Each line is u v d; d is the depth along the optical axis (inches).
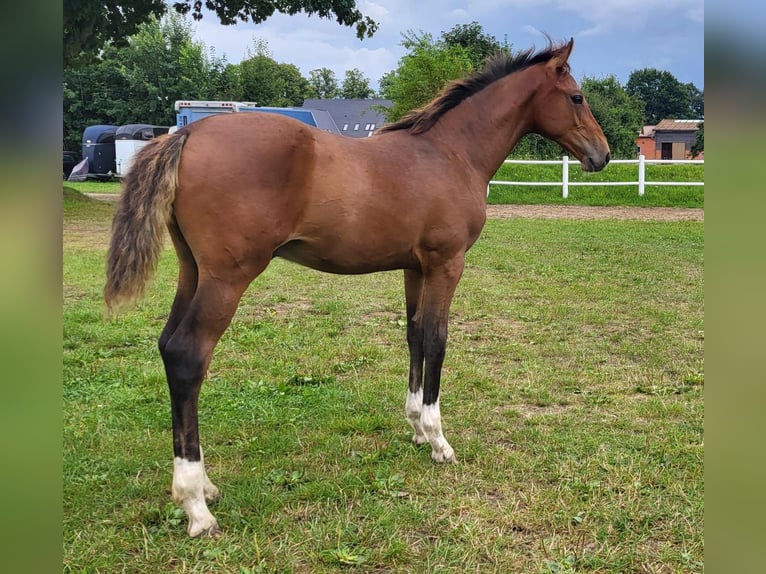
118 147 912.9
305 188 104.2
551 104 137.3
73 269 299.7
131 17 501.4
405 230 116.2
